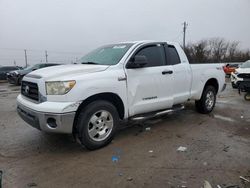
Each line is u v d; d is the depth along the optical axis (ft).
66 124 12.14
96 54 16.92
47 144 14.51
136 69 15.07
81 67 13.85
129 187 9.78
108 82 13.52
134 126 18.07
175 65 17.75
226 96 34.55
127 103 14.66
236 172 10.89
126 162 11.98
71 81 12.25
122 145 14.23
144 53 16.02
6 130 17.43
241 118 20.53
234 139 15.23
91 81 12.90
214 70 21.71
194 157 12.48
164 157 12.50
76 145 14.28
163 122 19.19
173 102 17.57
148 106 15.83
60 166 11.62
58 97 12.20
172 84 17.26
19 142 14.88
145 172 10.95
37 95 13.04
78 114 12.97
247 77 29.66
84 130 12.87
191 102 27.14
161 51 17.12
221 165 11.57
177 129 17.35
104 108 13.57
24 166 11.64
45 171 11.14
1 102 31.37
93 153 13.10
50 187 9.84
